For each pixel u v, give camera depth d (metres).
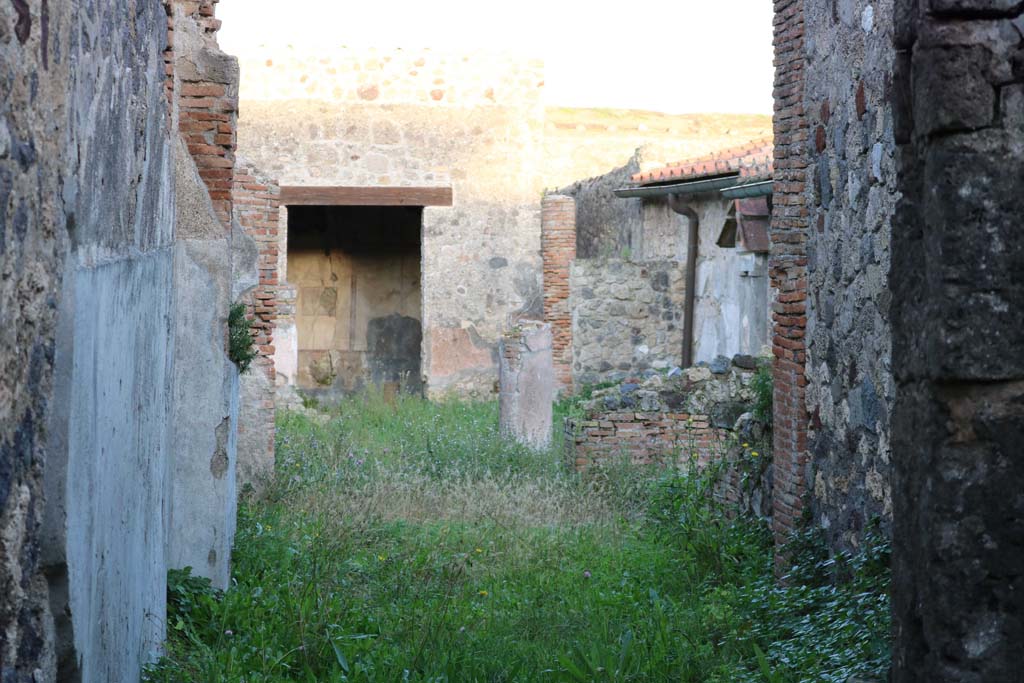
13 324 2.30
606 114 22.53
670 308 18.92
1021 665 2.60
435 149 21.03
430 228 20.98
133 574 4.12
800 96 6.71
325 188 20.72
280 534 8.31
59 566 2.67
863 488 5.68
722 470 8.77
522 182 21.28
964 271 2.60
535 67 21.20
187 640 5.68
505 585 7.45
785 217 6.87
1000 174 2.61
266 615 6.19
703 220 17.73
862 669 4.28
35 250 2.46
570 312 19.00
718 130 22.39
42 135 2.50
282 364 17.70
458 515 9.85
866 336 5.60
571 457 11.84
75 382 2.81
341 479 11.12
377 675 5.32
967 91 2.60
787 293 6.86
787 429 6.89
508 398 14.21
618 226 20.30
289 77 20.62
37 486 2.55
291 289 17.70
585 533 9.05
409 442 13.66
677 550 8.14
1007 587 2.61
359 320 23.81
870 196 5.50
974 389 2.62
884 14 5.26
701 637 5.84
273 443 10.34
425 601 6.96
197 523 6.71
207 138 7.11
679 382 12.01
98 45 3.19
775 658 5.09
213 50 7.37
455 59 21.05
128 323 3.84
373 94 20.86
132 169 3.90
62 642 2.74
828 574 6.09
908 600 2.78
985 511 2.61
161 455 5.02
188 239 6.74
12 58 2.24
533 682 5.29
